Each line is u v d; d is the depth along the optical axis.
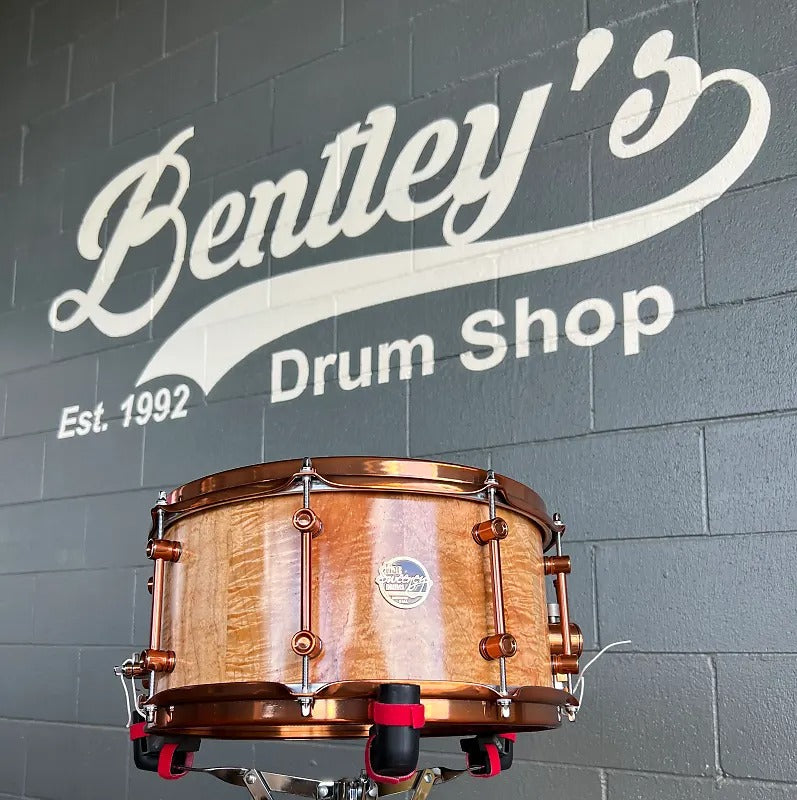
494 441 2.00
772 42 1.82
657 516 1.79
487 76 2.18
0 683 2.73
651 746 1.72
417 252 2.20
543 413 1.95
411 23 2.33
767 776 1.60
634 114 1.96
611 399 1.88
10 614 2.77
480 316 2.07
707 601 1.71
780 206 1.76
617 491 1.84
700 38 1.90
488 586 1.23
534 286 2.01
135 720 1.44
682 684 1.71
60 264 2.94
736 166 1.82
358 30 2.42
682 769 1.68
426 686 1.14
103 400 2.72
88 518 2.66
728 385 1.76
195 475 2.46
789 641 1.62
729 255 1.80
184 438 2.51
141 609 2.47
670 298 1.84
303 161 2.45
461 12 2.25
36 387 2.90
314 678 1.14
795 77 1.78
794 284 1.72
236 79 2.64
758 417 1.72
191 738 1.42
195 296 2.58
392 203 2.26
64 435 2.79
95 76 2.99
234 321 2.48
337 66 2.44
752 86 1.83
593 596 1.83
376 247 2.26
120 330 2.73
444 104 2.23
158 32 2.86
